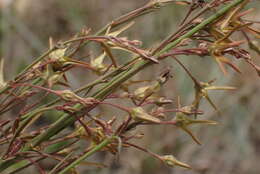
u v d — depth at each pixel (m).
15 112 0.48
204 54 0.24
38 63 0.27
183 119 0.25
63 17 0.77
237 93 0.68
